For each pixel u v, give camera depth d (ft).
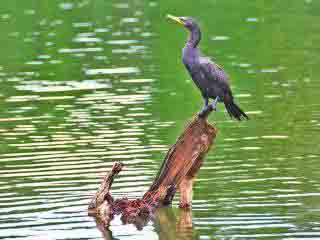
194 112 63.57
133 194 48.60
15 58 83.61
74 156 53.88
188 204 47.39
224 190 48.96
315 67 78.38
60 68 79.36
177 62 81.10
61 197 47.80
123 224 45.73
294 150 54.85
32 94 69.82
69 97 68.74
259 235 42.60
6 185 49.19
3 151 54.85
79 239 42.98
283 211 45.57
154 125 60.49
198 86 50.85
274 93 69.72
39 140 57.16
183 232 43.86
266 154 54.29
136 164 52.54
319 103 66.18
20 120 62.18
